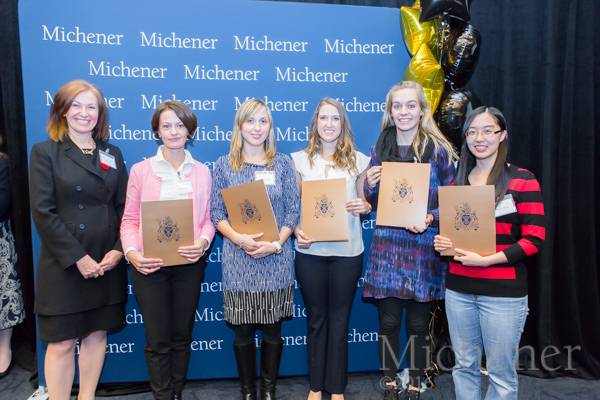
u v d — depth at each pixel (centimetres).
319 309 189
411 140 182
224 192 172
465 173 161
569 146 244
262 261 177
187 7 216
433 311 213
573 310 243
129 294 223
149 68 215
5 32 231
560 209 247
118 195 183
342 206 176
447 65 206
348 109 230
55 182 162
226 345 232
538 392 218
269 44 223
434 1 196
